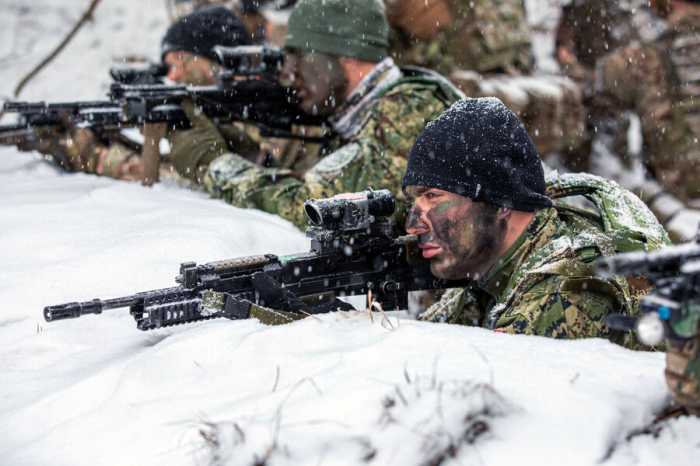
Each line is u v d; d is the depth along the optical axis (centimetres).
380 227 231
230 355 163
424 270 244
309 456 117
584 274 190
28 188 376
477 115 206
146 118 380
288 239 307
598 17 548
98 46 923
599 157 553
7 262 264
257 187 356
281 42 625
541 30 793
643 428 125
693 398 121
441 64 510
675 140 493
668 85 505
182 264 195
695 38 512
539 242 208
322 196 332
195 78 446
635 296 198
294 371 149
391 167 333
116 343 205
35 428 156
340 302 232
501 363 141
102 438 140
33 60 898
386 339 157
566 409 122
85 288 245
